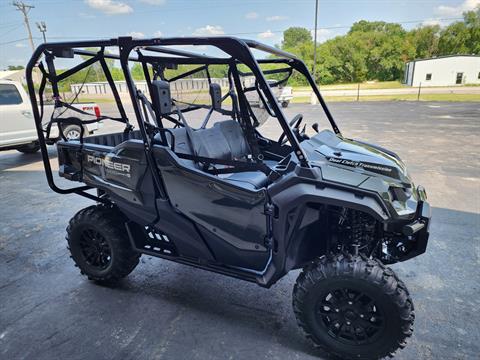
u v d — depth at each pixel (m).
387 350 1.85
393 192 1.89
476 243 3.25
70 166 2.72
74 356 2.04
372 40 50.91
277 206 1.89
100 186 2.55
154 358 2.01
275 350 2.06
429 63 39.62
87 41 2.16
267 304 2.49
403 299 1.77
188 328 2.25
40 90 2.54
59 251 3.37
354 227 2.01
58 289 2.73
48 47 2.29
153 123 2.39
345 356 1.94
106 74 2.78
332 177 1.86
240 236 2.12
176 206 2.25
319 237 2.17
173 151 2.23
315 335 1.97
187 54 2.82
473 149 6.93
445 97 21.94
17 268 3.07
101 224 2.59
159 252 2.49
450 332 2.16
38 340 2.17
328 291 1.88
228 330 2.23
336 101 21.88
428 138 8.20
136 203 2.40
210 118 2.98
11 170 6.55
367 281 1.78
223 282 2.77
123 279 2.84
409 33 56.84
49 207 4.54
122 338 2.17
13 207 4.55
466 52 53.59
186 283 2.77
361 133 9.06
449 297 2.51
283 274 2.04
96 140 2.89
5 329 2.28
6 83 6.74
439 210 3.98
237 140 2.94
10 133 6.79
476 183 4.88
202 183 2.12
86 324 2.31
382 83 47.91
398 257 2.15
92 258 2.79
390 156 2.36
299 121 2.93
